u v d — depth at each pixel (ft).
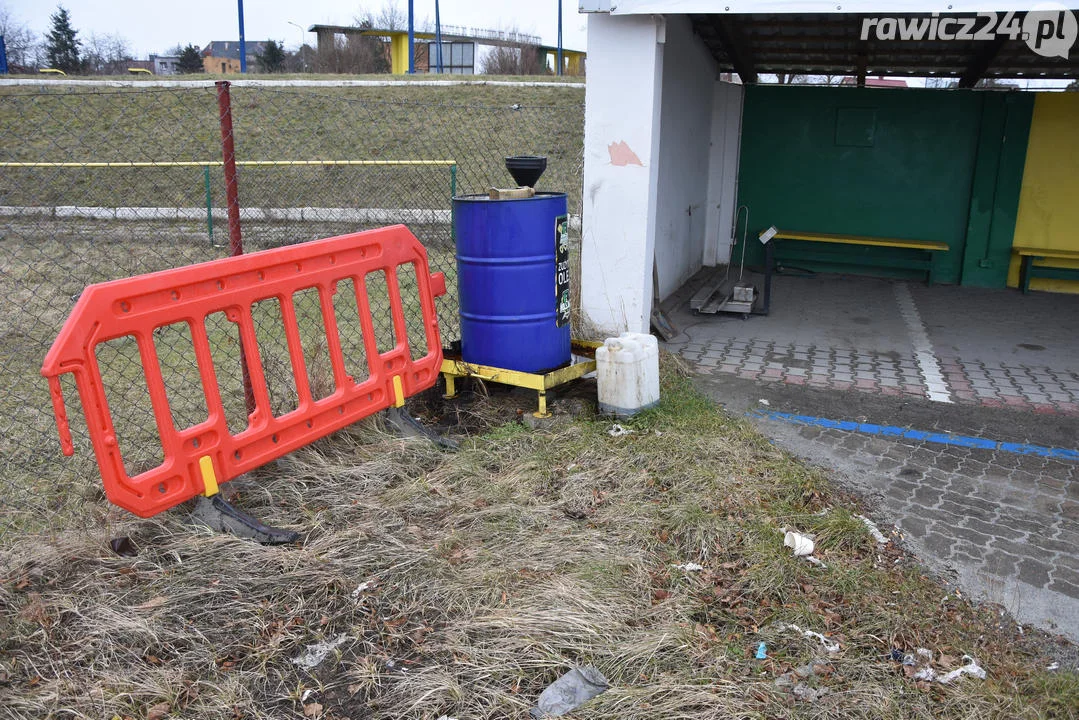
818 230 32.99
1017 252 29.35
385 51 168.04
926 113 30.40
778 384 18.85
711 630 9.44
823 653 9.09
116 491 9.91
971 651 9.29
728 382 18.95
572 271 22.30
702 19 26.68
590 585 10.09
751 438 15.14
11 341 22.59
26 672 8.54
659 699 8.21
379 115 64.18
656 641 9.04
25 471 13.74
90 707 8.04
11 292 27.81
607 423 15.30
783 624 9.60
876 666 8.89
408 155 56.34
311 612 9.68
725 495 12.66
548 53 160.56
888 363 20.71
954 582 10.82
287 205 44.83
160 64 188.55
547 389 16.33
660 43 18.24
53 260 31.37
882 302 28.04
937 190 30.94
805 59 33.45
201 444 11.00
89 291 9.50
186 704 8.19
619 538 11.35
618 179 18.99
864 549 11.50
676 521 11.72
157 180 52.31
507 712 8.08
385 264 13.96
